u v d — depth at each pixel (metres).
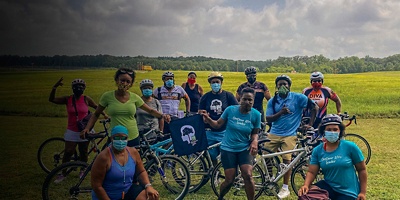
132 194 4.34
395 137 11.27
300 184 6.18
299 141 5.99
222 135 6.25
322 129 4.34
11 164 8.27
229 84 30.55
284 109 5.88
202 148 5.86
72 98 6.50
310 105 6.26
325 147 4.38
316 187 4.26
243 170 4.89
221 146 5.15
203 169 6.16
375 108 17.86
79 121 6.41
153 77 33.34
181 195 5.79
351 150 4.22
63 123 15.14
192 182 6.37
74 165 5.43
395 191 6.09
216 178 5.95
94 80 30.61
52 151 7.58
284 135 6.04
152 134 6.22
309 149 5.78
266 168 5.64
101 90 24.80
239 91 7.91
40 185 6.68
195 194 6.14
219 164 5.86
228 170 5.00
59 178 5.41
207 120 5.40
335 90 25.31
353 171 4.27
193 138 5.85
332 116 4.27
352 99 21.23
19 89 25.91
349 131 12.55
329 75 40.78
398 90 24.27
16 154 9.32
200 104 6.47
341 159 4.21
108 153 4.21
